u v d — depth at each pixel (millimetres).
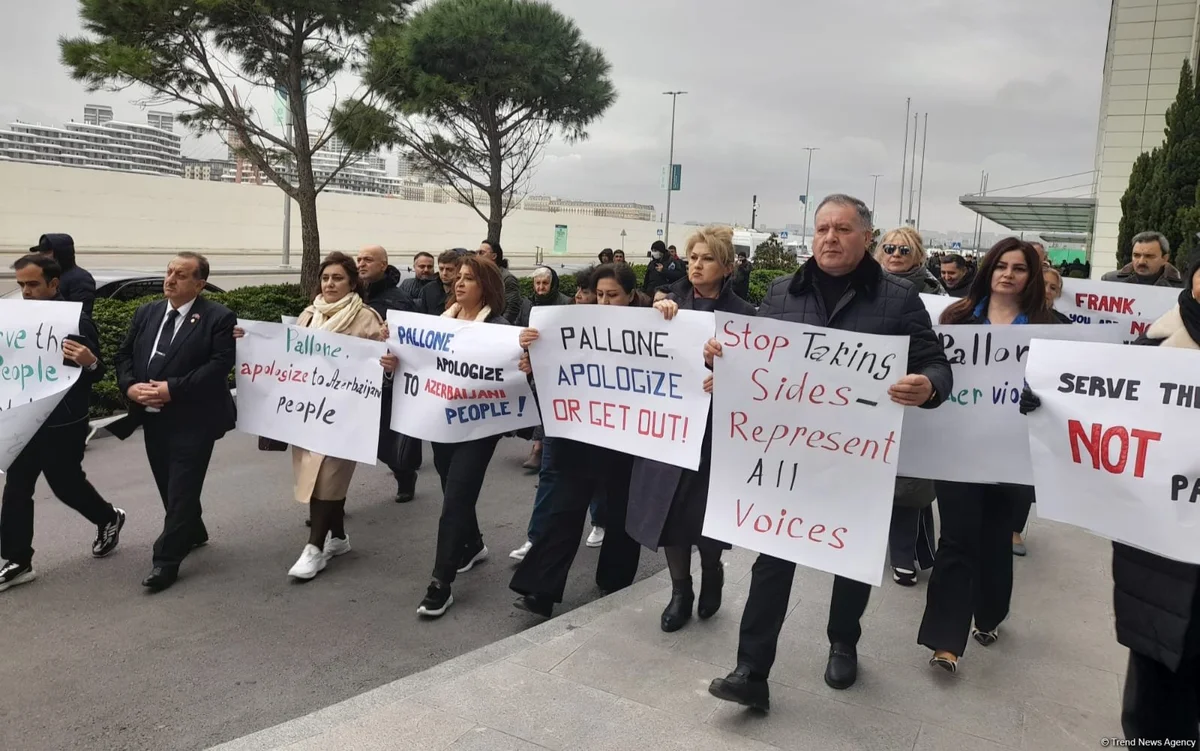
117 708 3414
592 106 18203
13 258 30844
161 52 12461
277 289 12672
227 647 3975
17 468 4500
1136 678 2529
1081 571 4883
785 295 3271
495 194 18500
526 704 3213
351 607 4480
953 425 3568
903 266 5477
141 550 5133
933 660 3512
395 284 6062
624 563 4602
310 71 14414
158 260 37000
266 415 4820
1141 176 16641
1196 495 2418
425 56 16047
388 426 4965
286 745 2908
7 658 3797
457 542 4367
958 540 3494
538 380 4109
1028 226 34906
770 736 3023
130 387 4488
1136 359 2549
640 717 3131
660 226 65500
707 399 3703
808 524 3039
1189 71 14945
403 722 3064
